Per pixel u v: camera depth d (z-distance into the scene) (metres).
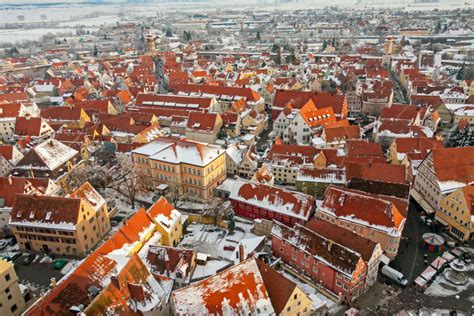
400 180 105.50
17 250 93.19
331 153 122.00
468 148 107.69
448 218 98.12
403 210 90.81
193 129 152.25
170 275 76.00
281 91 176.75
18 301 74.06
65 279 66.56
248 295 63.47
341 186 109.44
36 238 90.81
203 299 62.16
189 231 99.12
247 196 103.88
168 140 122.50
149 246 80.38
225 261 82.94
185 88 196.50
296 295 64.75
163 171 116.62
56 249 91.19
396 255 89.62
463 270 83.06
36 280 83.12
